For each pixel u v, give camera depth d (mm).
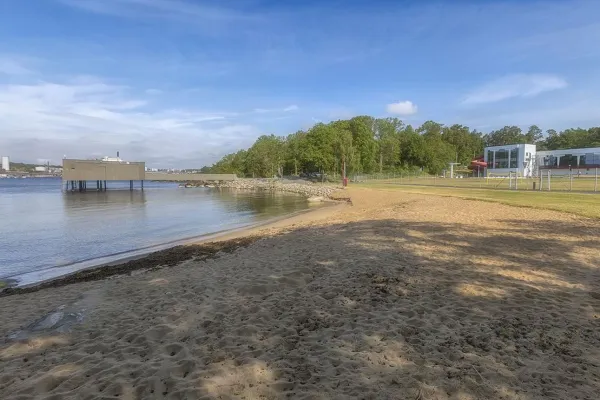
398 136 105188
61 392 3809
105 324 5812
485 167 80062
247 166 111875
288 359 4352
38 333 5574
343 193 46125
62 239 18500
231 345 4777
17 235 19719
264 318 5715
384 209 23297
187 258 12578
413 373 3928
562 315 5527
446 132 124125
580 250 9750
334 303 6238
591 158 67188
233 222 24734
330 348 4602
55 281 10383
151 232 20750
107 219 27000
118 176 74938
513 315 5535
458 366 4070
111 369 4230
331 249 10703
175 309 6281
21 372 4305
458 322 5316
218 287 7500
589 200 22516
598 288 6777
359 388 3658
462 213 18078
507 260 8852
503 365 4094
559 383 3727
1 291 9594
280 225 20500
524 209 18656
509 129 131625
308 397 3529
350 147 72938
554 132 125125
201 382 3842
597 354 4348
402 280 7332
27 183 129375
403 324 5254
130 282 8906
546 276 7535
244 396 3586
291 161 90562
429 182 61719
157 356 4547
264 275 8148
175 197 55250
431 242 11117
